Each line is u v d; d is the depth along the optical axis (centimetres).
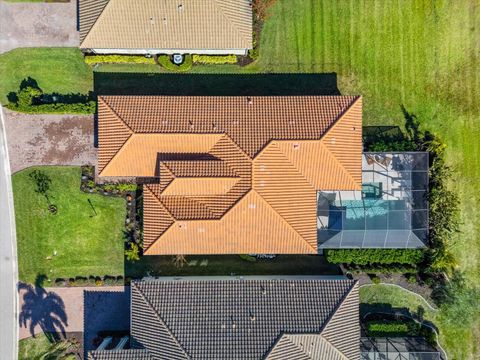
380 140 3747
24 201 3778
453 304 3659
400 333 3791
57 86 3744
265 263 3831
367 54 3784
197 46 3406
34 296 3812
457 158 3819
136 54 3688
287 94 3781
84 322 3812
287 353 3256
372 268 3809
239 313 3362
